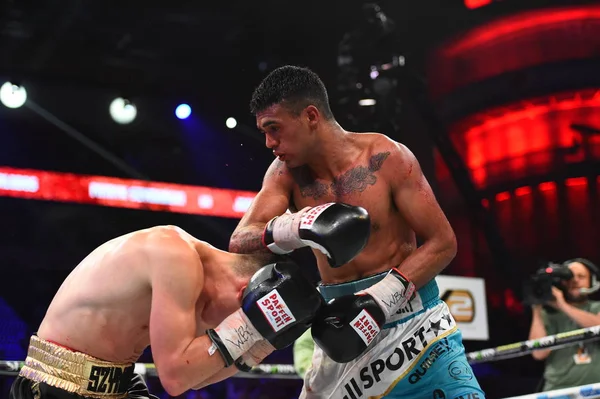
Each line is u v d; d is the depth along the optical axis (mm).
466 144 10750
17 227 9117
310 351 4047
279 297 2301
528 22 10352
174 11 9352
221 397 7609
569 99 10203
